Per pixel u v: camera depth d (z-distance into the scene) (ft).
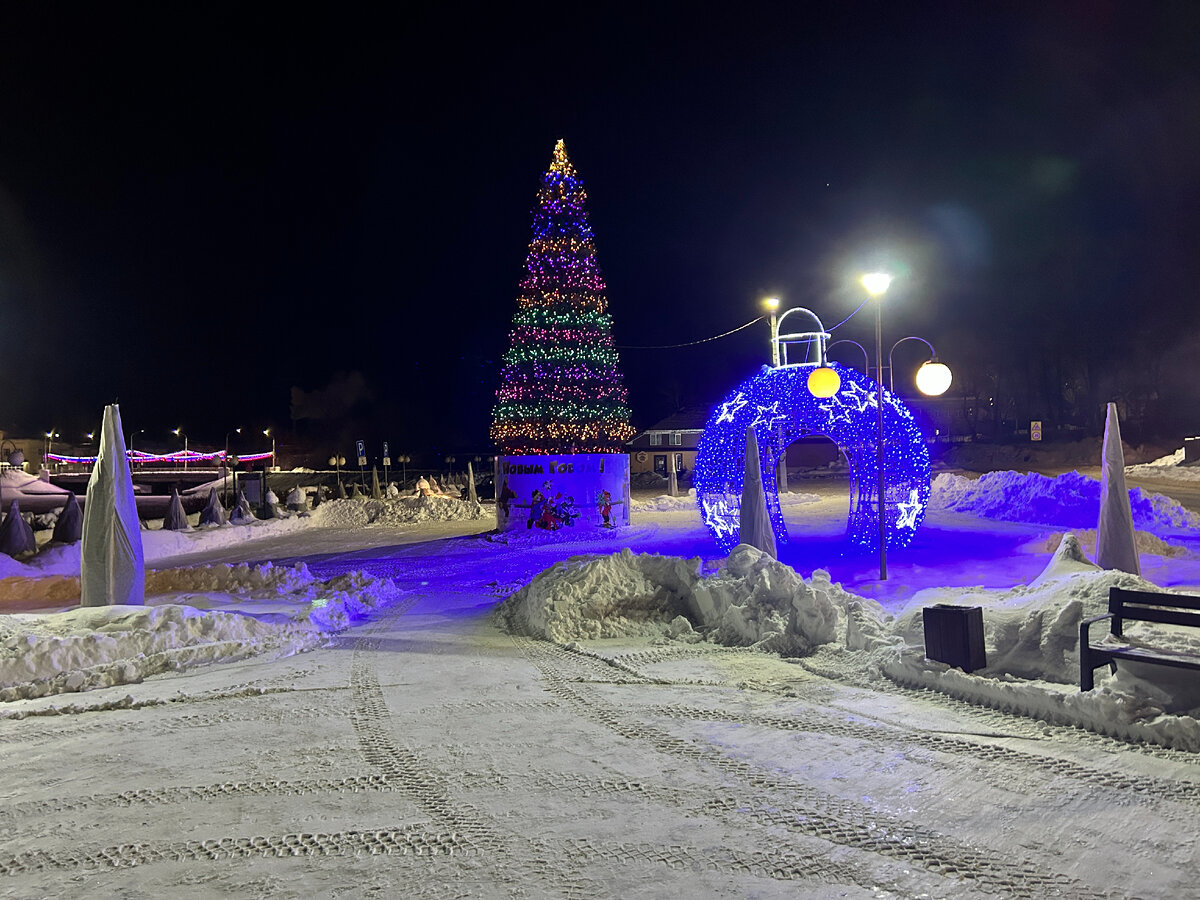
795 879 11.66
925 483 50.14
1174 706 16.55
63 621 27.50
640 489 151.43
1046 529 57.31
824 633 25.11
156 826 13.97
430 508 93.56
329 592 38.88
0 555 53.16
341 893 11.53
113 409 30.89
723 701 20.74
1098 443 167.53
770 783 15.28
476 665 25.41
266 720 20.07
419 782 15.76
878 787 14.89
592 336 73.31
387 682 23.58
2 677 23.09
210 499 83.15
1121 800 13.93
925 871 11.80
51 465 132.46
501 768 16.44
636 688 22.22
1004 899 10.98
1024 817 13.43
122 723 20.03
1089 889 11.18
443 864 12.37
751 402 51.88
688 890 11.40
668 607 30.27
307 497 116.98
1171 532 51.65
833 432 51.44
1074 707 17.44
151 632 26.40
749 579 28.30
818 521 71.61
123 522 30.45
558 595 30.32
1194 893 10.97
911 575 38.75
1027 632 20.20
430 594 41.68
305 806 14.71
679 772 15.97
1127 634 18.45
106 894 11.64
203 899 11.44
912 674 20.98
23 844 13.38
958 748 16.70
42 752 18.01
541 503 68.23
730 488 52.49
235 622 28.22
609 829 13.47
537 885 11.66
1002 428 200.03
